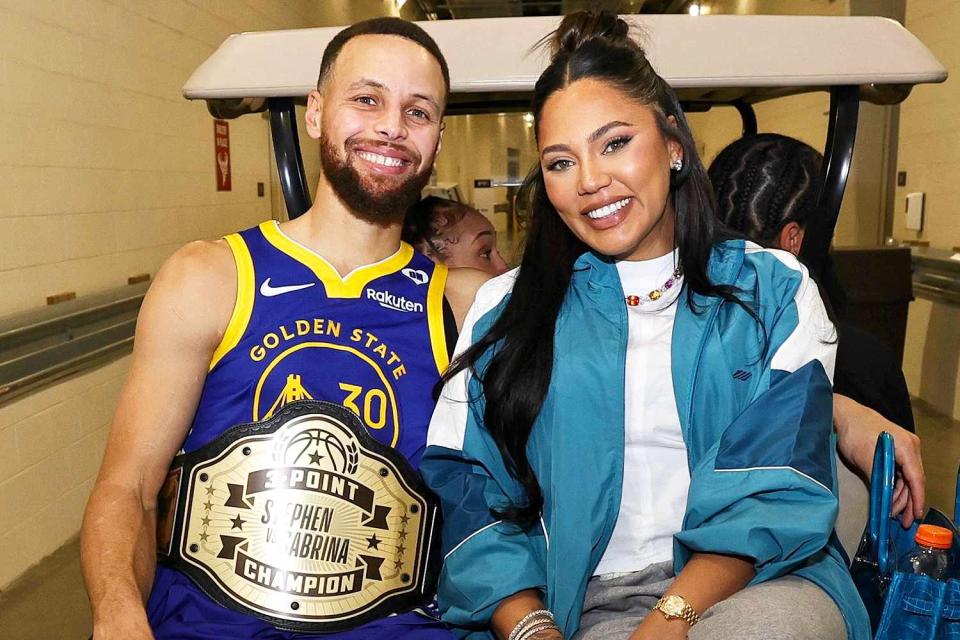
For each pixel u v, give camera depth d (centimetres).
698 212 144
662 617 121
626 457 142
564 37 145
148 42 438
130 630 127
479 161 272
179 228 477
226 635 139
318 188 164
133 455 146
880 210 606
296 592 143
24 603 311
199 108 507
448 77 170
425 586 153
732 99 248
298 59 187
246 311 155
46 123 348
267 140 641
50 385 344
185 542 145
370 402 154
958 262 477
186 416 151
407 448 155
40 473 338
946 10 501
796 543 121
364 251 163
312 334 156
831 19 186
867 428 152
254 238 162
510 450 143
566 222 142
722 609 115
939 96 512
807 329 138
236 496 146
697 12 984
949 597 118
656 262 146
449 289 170
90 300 375
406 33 162
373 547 148
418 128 161
